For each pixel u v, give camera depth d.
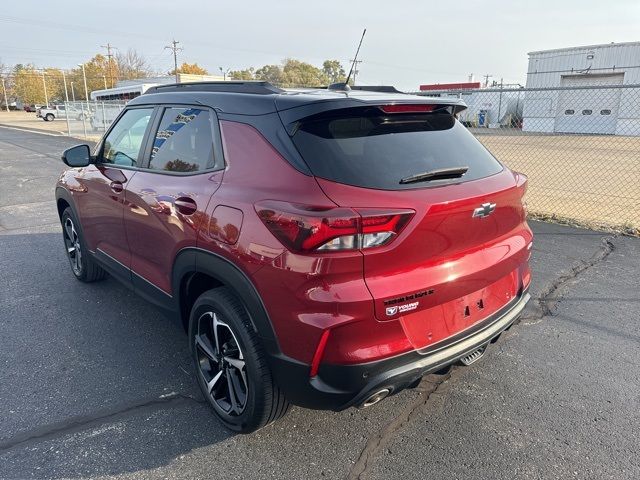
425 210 2.17
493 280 2.64
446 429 2.74
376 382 2.15
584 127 34.56
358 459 2.51
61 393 3.05
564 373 3.28
